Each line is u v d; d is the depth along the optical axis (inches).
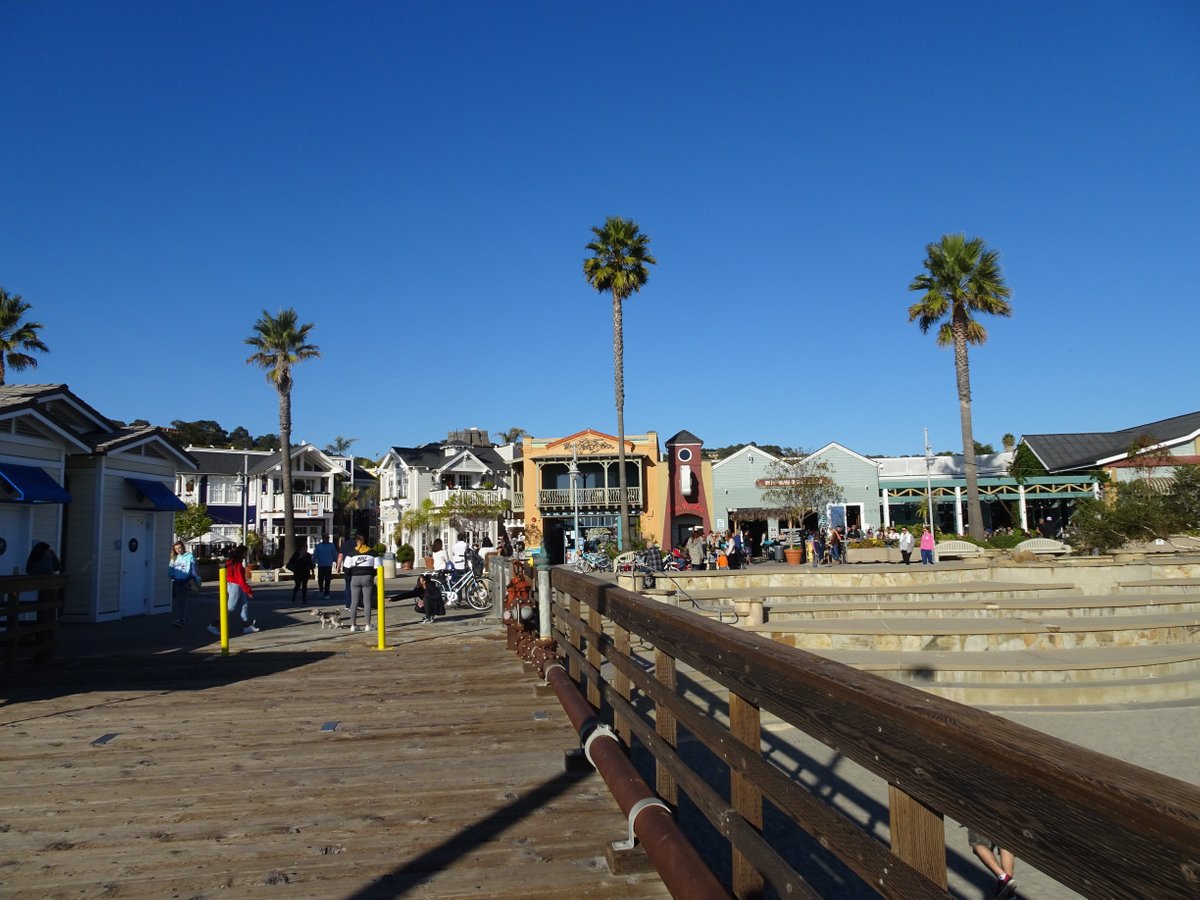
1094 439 1891.0
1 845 167.8
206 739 247.9
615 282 1638.8
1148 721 393.4
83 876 153.1
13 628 361.7
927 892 69.1
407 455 2450.8
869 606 584.4
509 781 206.1
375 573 541.6
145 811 186.7
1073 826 53.2
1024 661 461.1
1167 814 45.2
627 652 199.8
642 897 144.7
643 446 1950.1
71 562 597.6
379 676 348.2
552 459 1930.4
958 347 1488.7
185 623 585.6
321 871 154.9
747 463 1950.1
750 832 110.2
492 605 625.3
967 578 684.7
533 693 309.4
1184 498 1051.9
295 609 713.0
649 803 151.9
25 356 1430.9
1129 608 585.6
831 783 302.5
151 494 647.1
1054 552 1108.5
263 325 1628.9
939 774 68.6
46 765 222.1
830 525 1839.3
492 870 155.1
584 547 1600.6
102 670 367.2
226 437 5142.7
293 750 235.5
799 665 95.5
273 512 2283.5
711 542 1533.0
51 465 565.6
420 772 214.1
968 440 1473.9
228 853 163.3
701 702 399.9
